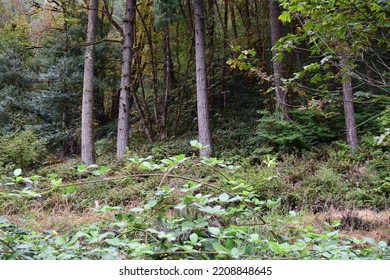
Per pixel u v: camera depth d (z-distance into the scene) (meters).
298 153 10.38
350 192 7.37
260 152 10.68
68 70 17.47
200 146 2.10
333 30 3.06
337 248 1.98
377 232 5.29
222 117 15.39
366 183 7.71
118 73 20.11
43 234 3.13
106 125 20.17
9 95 17.86
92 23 13.30
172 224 2.06
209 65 16.78
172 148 13.08
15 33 20.56
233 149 11.54
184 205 1.92
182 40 18.20
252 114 15.06
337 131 11.02
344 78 3.17
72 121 17.86
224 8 17.88
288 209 6.84
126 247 1.88
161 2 12.86
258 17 16.23
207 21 16.58
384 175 7.98
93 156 12.80
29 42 21.05
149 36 16.28
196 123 16.34
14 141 13.80
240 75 17.36
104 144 17.36
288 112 10.52
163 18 13.20
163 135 15.77
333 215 6.18
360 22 2.95
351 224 5.62
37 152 14.80
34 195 1.88
